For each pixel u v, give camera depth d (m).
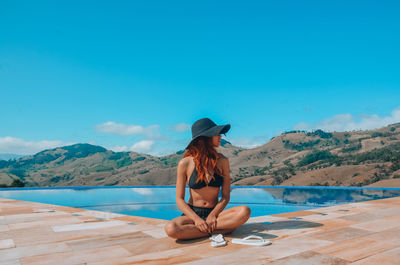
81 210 4.98
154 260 2.12
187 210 2.78
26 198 10.59
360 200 8.88
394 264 1.97
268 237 2.79
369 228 3.18
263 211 7.48
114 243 2.66
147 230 3.23
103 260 2.15
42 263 2.10
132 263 2.05
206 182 2.85
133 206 8.87
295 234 2.90
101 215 4.39
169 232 2.60
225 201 2.89
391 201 5.62
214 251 2.33
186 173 2.91
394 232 2.97
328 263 1.99
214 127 2.83
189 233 2.68
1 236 2.98
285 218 3.87
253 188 12.86
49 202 9.73
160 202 9.60
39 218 4.12
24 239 2.85
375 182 77.94
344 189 11.41
